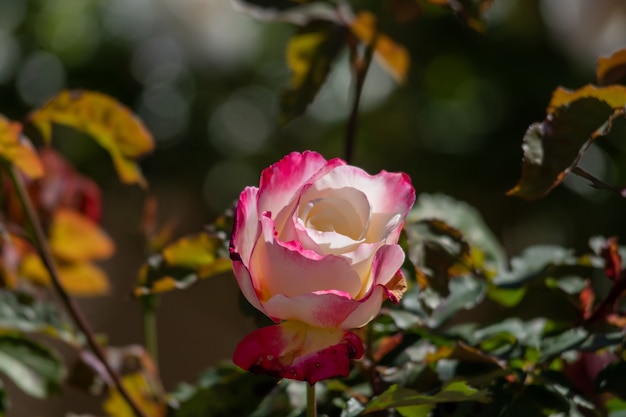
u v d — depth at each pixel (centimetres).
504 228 258
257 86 258
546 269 109
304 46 120
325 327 90
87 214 140
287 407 108
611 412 109
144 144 119
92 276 141
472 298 110
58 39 256
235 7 120
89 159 247
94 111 117
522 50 258
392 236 92
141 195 257
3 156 112
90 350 121
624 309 110
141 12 231
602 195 249
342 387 106
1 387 117
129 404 113
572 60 255
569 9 173
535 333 107
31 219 113
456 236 103
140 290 107
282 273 90
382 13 122
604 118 97
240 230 91
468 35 258
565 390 101
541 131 98
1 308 117
